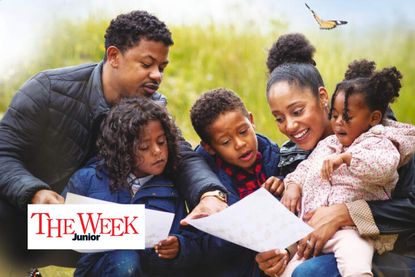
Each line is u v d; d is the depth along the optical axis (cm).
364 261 353
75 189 391
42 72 424
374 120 376
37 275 427
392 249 379
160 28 407
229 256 390
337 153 384
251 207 360
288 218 358
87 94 418
